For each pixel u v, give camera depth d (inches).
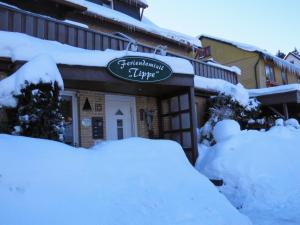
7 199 150.0
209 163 349.7
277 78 933.2
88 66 303.1
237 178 325.1
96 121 381.4
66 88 357.7
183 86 375.2
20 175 162.9
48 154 182.1
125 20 542.0
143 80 333.4
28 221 144.9
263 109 636.7
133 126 417.4
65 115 356.5
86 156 198.7
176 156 249.1
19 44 282.0
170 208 193.6
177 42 634.2
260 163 339.6
